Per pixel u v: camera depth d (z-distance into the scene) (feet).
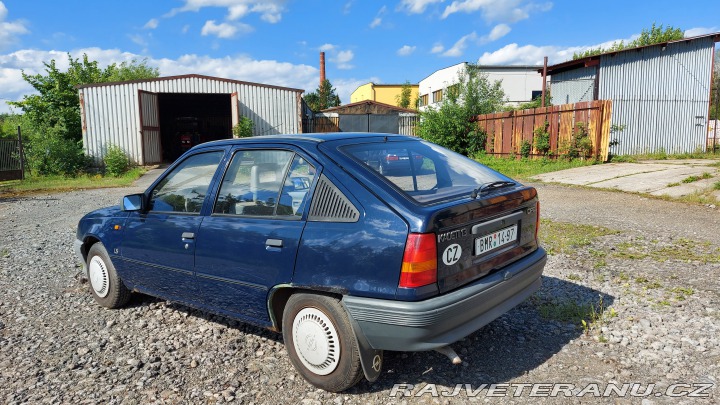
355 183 9.95
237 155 12.24
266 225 10.89
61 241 26.55
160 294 13.92
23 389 10.78
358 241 9.44
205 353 12.30
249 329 13.74
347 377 9.84
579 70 66.69
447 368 11.07
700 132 65.31
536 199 12.35
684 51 63.62
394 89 212.43
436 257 9.07
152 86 83.56
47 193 52.95
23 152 71.61
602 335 12.37
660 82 63.77
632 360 11.09
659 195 32.73
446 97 82.23
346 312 9.75
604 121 51.65
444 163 12.16
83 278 19.15
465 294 9.43
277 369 11.35
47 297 17.08
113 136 81.30
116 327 14.23
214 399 10.11
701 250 19.66
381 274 9.16
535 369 10.87
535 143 60.54
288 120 89.45
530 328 13.02
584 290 15.64
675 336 12.12
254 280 10.98
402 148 12.02
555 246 21.20
